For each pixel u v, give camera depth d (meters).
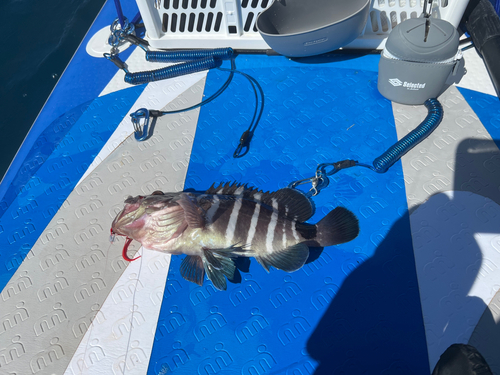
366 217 0.51
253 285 0.48
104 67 0.70
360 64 0.65
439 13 0.58
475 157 0.54
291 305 0.47
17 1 0.94
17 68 0.84
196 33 0.66
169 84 0.67
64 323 0.48
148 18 0.64
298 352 0.44
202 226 0.45
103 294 0.49
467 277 0.47
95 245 0.53
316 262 0.49
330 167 0.56
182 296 0.48
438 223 0.50
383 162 0.53
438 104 0.57
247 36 0.65
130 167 0.59
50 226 0.55
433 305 0.45
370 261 0.48
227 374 0.44
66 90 0.68
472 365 0.30
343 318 0.45
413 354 0.43
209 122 0.62
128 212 0.47
